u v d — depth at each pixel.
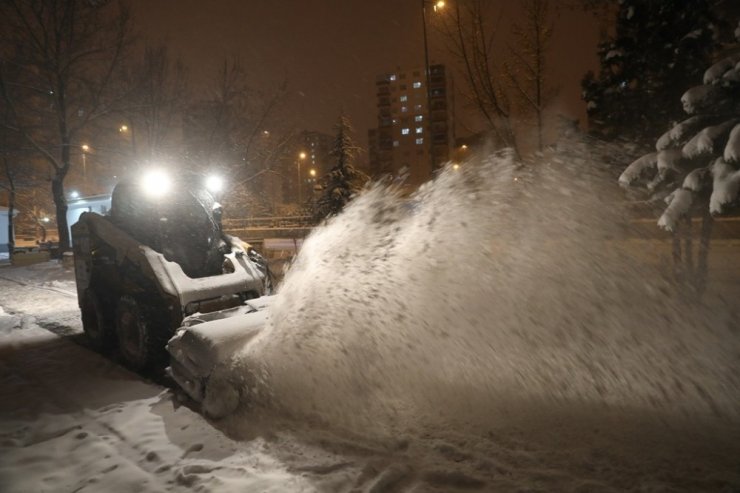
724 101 5.34
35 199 44.12
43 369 6.08
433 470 3.25
